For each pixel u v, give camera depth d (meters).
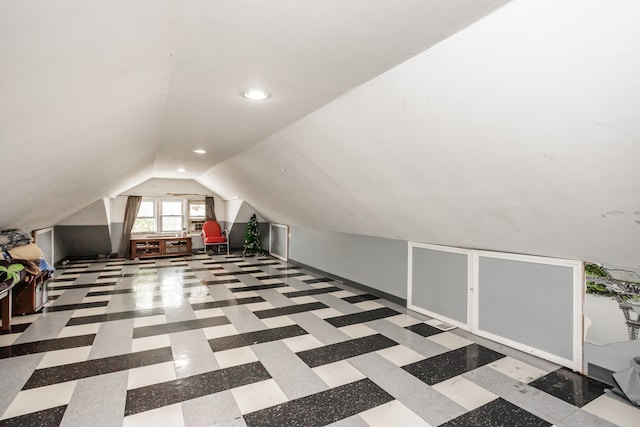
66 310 3.89
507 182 2.13
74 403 2.05
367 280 4.80
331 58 1.78
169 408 2.01
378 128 2.41
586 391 2.24
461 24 1.42
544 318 2.70
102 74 1.45
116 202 8.16
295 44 1.64
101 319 3.58
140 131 2.95
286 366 2.56
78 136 2.11
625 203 1.77
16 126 1.44
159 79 1.97
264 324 3.47
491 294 3.09
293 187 4.62
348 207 4.10
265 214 7.96
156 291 4.81
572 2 1.14
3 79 1.05
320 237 6.02
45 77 1.19
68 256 7.64
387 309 4.02
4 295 2.98
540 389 2.26
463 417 1.96
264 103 2.53
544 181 1.95
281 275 6.00
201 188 9.12
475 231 2.92
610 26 1.15
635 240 2.00
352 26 1.47
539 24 1.26
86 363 2.57
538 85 1.48
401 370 2.52
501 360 2.69
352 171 3.18
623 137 1.46
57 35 0.99
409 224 3.55
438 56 1.65
